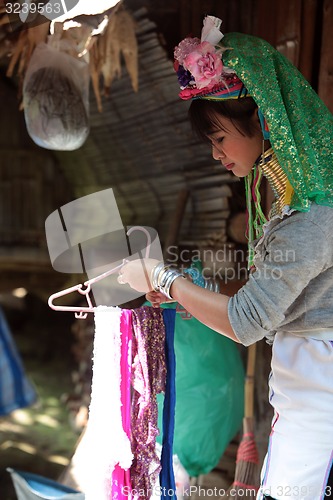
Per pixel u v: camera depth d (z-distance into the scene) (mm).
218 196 2496
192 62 1184
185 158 2707
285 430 1280
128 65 2359
